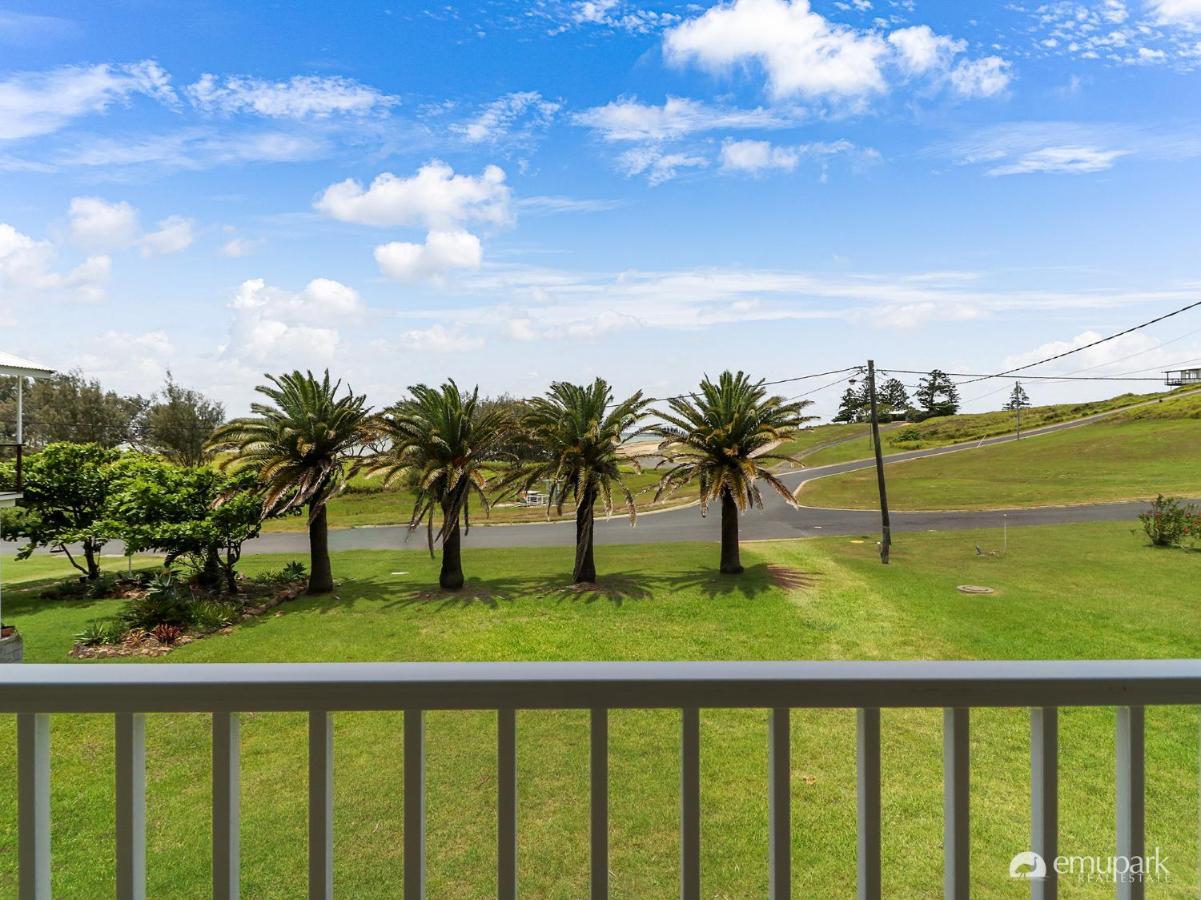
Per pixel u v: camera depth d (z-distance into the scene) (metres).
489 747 8.19
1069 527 26.66
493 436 18.83
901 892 5.36
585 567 19.39
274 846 6.27
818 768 7.58
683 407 19.09
